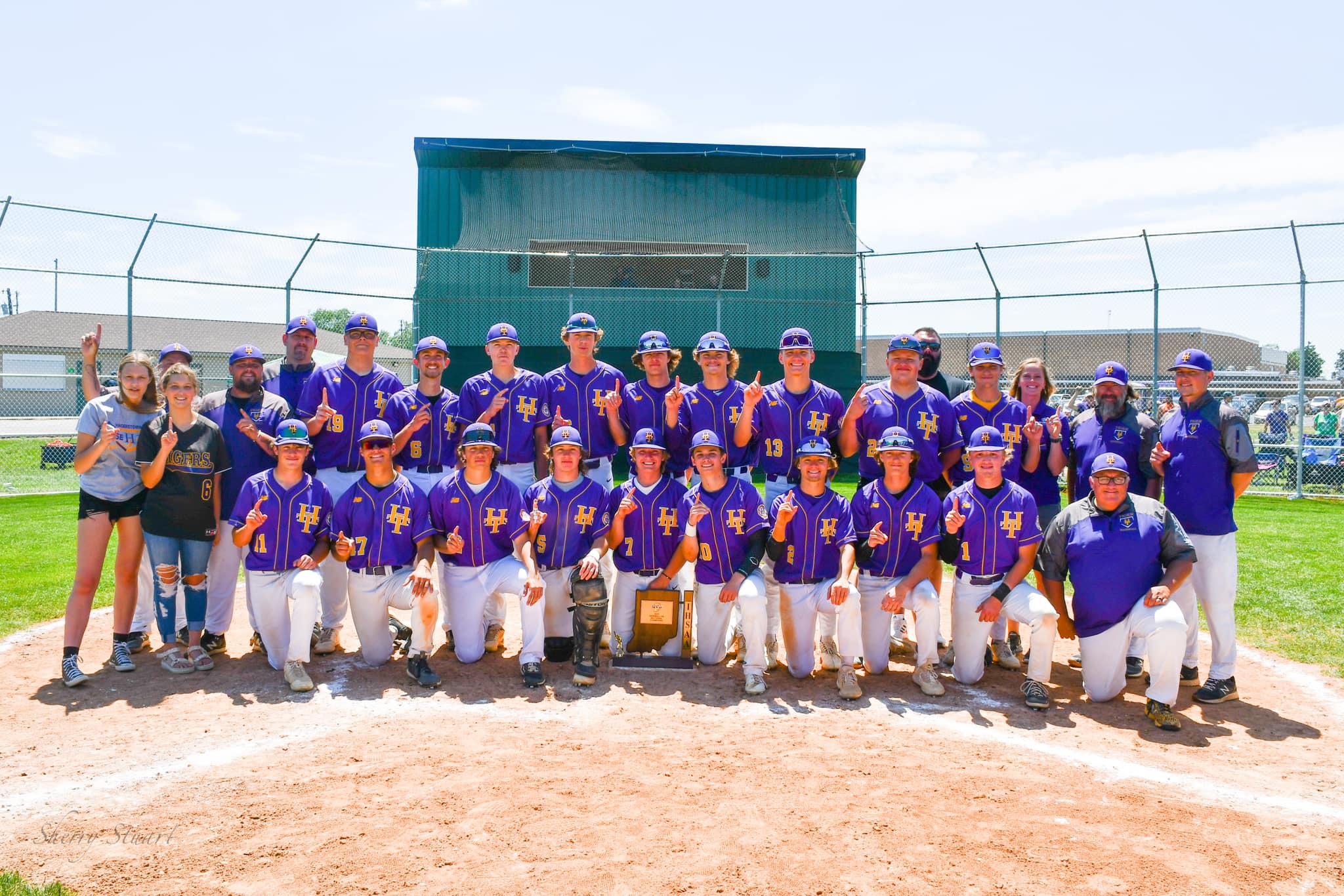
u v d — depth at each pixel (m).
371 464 5.36
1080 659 5.84
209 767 3.91
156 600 5.42
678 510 5.67
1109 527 4.95
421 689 5.09
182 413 5.22
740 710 4.80
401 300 14.15
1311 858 3.18
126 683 5.11
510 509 5.54
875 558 5.40
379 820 3.40
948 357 22.34
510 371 6.42
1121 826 3.41
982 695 5.15
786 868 3.06
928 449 5.91
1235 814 3.55
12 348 33.38
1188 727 4.63
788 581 5.38
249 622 6.64
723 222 16.16
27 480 14.87
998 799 3.65
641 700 4.97
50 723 4.46
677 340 15.95
